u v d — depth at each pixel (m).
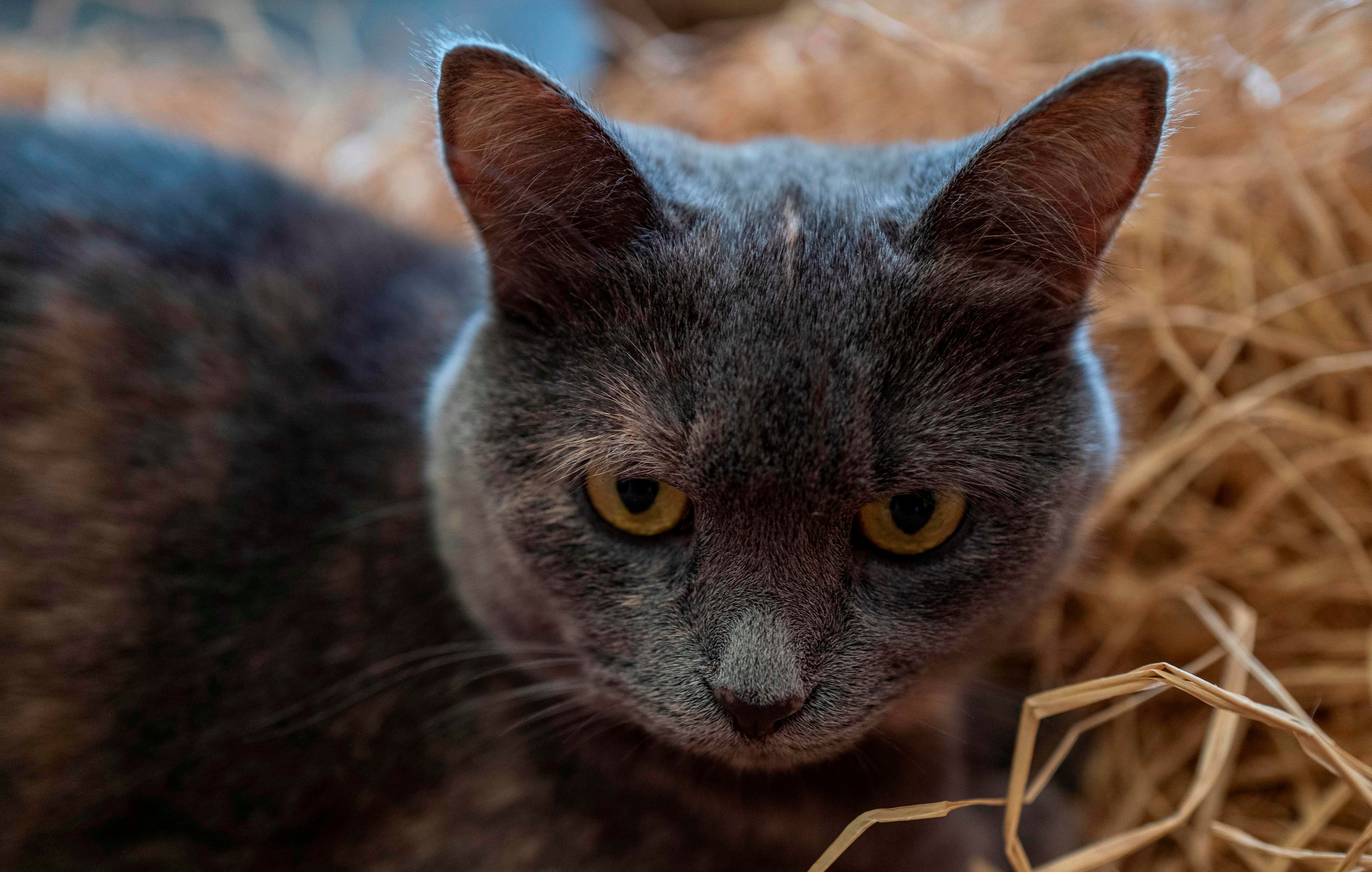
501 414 0.27
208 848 0.31
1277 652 0.35
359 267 0.34
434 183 0.48
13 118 0.35
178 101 0.52
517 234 0.27
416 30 0.28
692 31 0.59
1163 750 0.34
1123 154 0.26
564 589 0.27
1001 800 0.28
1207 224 0.39
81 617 0.31
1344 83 0.39
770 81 0.48
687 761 0.29
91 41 0.58
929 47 0.40
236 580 0.31
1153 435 0.38
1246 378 0.38
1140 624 0.36
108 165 0.34
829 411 0.25
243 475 0.31
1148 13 0.40
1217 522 0.37
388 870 0.30
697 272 0.26
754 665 0.25
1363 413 0.37
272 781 0.31
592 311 0.27
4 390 0.31
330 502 0.31
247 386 0.31
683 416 0.26
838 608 0.26
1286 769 0.33
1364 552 0.35
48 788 0.31
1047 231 0.26
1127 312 0.37
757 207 0.27
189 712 0.30
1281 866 0.31
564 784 0.30
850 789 0.29
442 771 0.30
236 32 0.59
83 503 0.31
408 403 0.32
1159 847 0.33
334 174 0.49
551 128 0.26
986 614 0.27
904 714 0.28
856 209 0.27
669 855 0.30
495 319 0.28
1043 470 0.27
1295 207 0.38
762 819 0.30
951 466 0.26
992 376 0.26
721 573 0.26
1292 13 0.39
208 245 0.33
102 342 0.31
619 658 0.27
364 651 0.30
